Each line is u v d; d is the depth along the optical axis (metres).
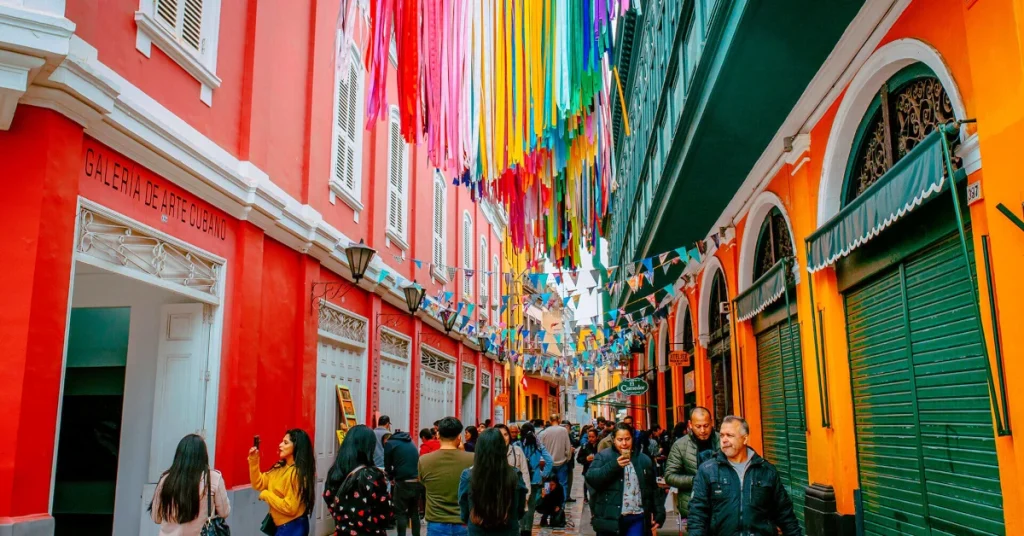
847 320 7.37
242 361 8.23
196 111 7.63
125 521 7.61
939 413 5.46
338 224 11.58
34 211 5.37
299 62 10.31
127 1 6.54
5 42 5.00
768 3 6.00
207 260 7.80
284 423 9.48
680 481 6.42
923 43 5.28
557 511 12.32
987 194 4.41
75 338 8.34
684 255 10.99
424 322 17.08
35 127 5.48
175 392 7.70
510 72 7.14
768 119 8.14
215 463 7.76
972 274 4.80
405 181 15.43
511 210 9.13
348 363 12.12
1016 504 4.25
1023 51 3.99
